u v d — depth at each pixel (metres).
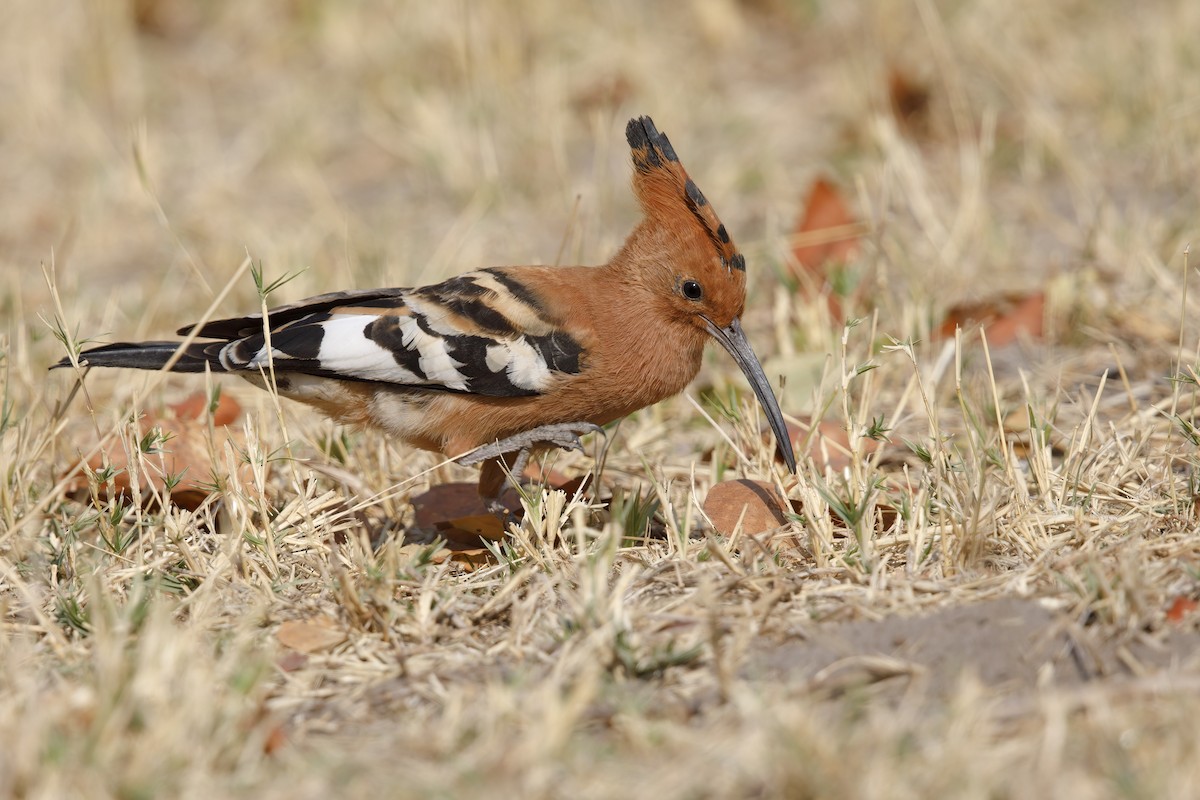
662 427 12.14
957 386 10.09
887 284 14.09
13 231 17.73
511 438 10.36
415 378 10.17
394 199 18.50
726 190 17.78
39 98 20.66
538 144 19.05
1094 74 18.88
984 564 9.00
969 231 15.30
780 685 7.44
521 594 9.02
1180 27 19.11
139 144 12.49
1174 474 10.30
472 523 10.09
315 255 15.90
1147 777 6.22
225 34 23.64
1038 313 13.62
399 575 9.07
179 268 16.33
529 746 6.65
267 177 19.38
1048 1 20.42
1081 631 7.66
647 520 9.95
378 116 20.38
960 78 19.55
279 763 7.00
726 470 11.23
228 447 10.32
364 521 10.50
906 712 7.00
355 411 10.53
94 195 18.12
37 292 15.65
